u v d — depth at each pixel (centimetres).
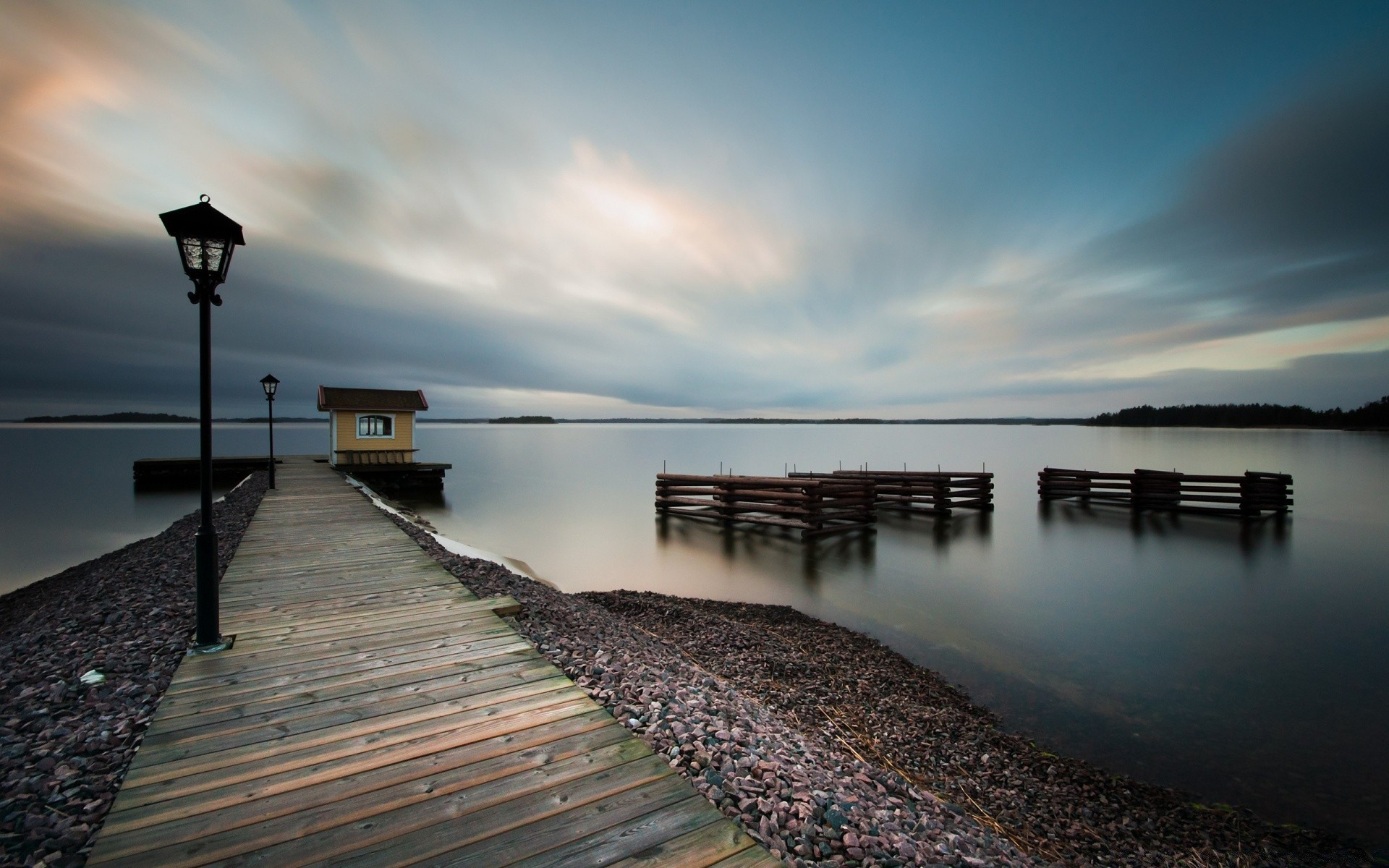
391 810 265
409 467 3131
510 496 3219
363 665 444
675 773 306
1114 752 626
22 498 3338
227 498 1844
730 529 2127
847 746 571
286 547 938
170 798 272
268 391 1878
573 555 1688
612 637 671
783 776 323
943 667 854
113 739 335
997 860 317
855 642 939
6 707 380
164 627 551
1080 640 980
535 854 238
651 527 2194
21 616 1058
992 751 609
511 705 380
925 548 1788
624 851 241
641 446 10962
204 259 477
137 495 3391
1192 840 489
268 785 284
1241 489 2395
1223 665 873
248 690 397
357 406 3109
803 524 1919
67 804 274
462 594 662
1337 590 1316
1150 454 6900
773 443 11812
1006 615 1120
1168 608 1173
